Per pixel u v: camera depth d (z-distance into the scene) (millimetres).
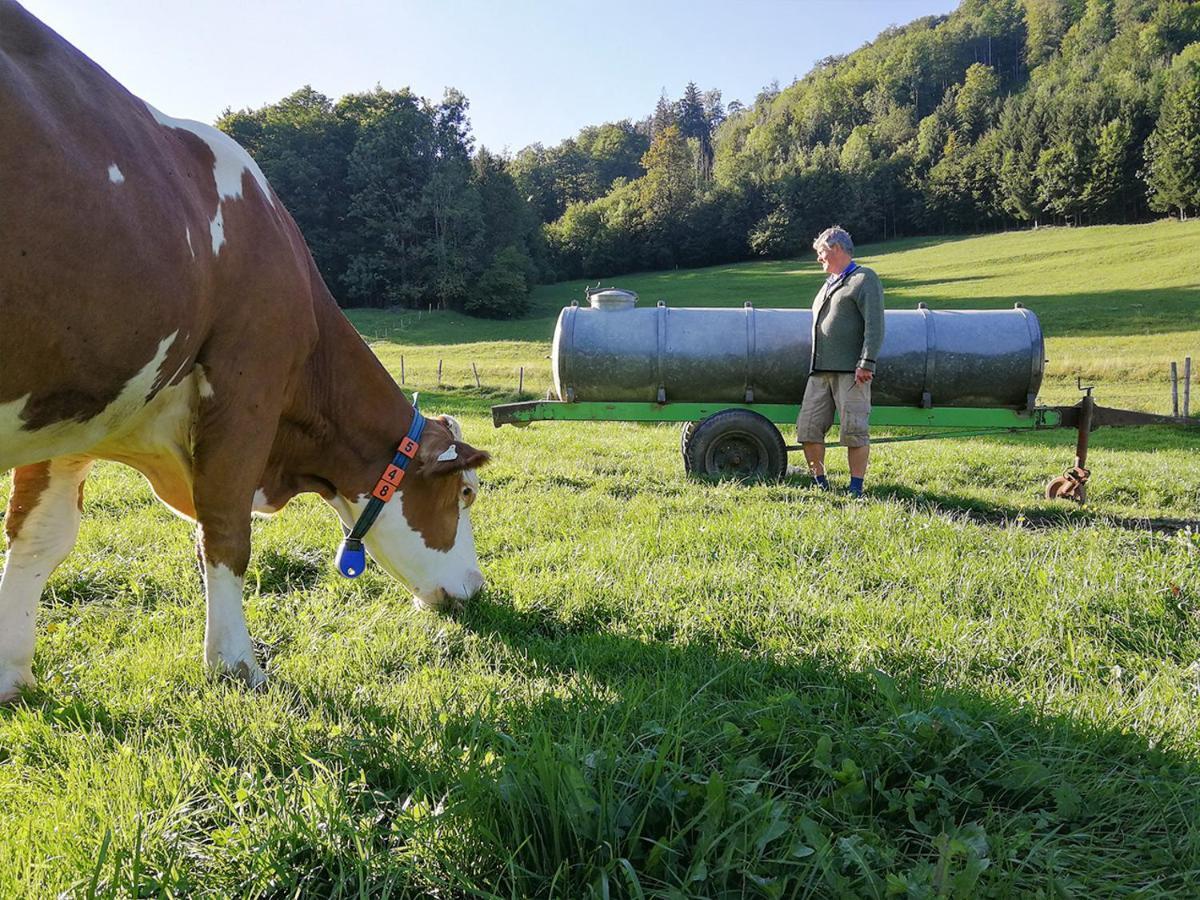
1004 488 9023
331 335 3748
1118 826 2414
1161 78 101812
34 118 2287
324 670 3459
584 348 8531
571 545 5500
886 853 2148
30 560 3312
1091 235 90625
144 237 2602
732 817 2199
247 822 2229
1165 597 4203
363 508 3967
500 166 104312
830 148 130375
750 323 8531
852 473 7777
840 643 3781
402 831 2180
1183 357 30484
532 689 3271
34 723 2912
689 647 3748
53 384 2471
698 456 8445
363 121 93250
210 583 3367
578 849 2105
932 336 8312
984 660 3639
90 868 2029
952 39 172500
